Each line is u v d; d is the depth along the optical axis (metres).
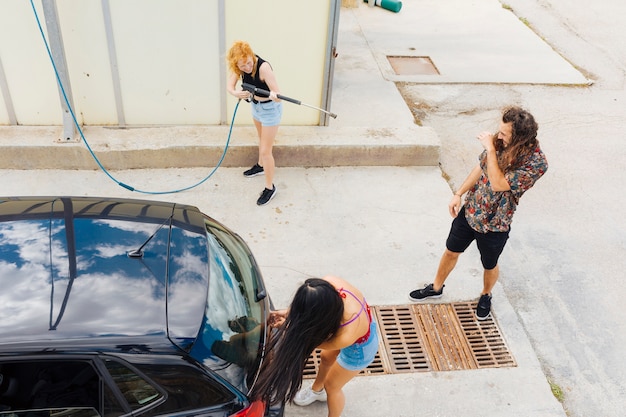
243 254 4.01
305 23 6.43
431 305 5.19
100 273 3.21
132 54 6.38
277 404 3.43
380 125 7.44
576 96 8.77
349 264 5.52
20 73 6.31
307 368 4.53
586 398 4.49
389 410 4.27
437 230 6.04
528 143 3.95
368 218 6.12
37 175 6.37
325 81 6.79
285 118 7.06
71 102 6.43
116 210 3.77
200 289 3.28
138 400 3.00
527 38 10.58
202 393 3.04
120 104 6.66
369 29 10.59
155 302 3.13
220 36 6.39
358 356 3.53
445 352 4.78
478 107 8.33
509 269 5.65
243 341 3.37
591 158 7.39
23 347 2.82
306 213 6.12
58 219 3.58
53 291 3.07
